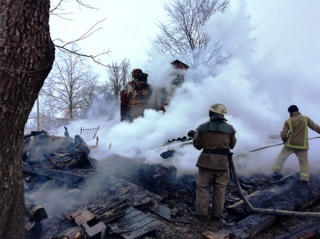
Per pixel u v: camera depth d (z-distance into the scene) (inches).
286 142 192.1
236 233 130.4
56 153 227.5
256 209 146.9
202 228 139.8
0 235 89.4
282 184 179.8
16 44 76.5
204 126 148.6
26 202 138.6
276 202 161.6
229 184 189.3
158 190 180.5
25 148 239.5
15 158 89.5
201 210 148.9
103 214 136.6
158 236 130.0
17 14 76.3
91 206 149.5
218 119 149.5
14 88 79.1
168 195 176.6
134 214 139.3
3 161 85.4
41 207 132.1
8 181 88.4
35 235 126.3
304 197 165.5
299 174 188.1
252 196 165.2
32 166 210.1
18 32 76.5
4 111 80.0
